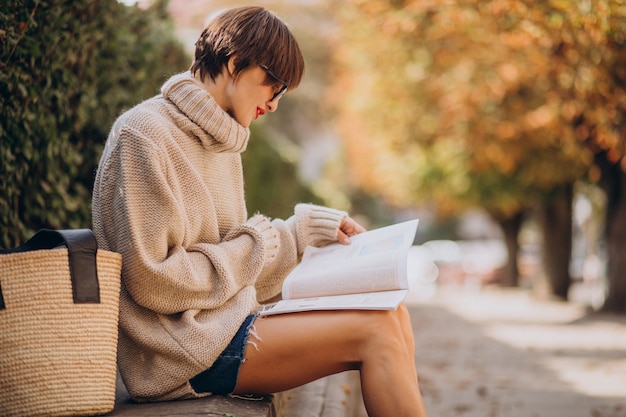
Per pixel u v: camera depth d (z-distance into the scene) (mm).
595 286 32719
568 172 16828
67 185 4305
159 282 2531
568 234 20391
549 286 20578
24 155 3699
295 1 18266
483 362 8703
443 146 17938
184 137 2705
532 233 47094
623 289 15102
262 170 10891
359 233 3199
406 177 21953
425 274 34000
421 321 14664
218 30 2754
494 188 20844
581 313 16000
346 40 15133
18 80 3533
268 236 2855
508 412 5715
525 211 26844
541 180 17547
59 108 4059
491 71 12133
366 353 2562
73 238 2342
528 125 13766
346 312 2615
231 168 3002
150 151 2547
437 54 12344
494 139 15523
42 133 3895
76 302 2314
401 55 13859
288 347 2605
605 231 15297
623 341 10797
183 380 2604
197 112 2699
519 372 7883
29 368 2242
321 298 2771
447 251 35219
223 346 2604
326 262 2969
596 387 6887
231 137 2750
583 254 37062
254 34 2719
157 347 2588
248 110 2791
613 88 9625
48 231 2398
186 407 2520
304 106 25984
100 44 4586
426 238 52844
